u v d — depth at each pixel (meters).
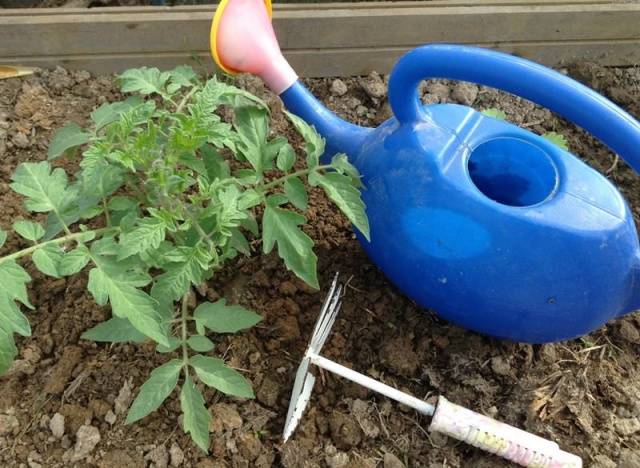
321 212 0.62
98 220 0.59
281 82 0.52
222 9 0.50
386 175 0.47
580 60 0.77
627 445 0.52
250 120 0.48
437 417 0.49
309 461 0.49
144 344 0.53
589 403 0.53
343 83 0.73
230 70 0.53
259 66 0.52
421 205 0.45
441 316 0.53
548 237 0.43
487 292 0.46
